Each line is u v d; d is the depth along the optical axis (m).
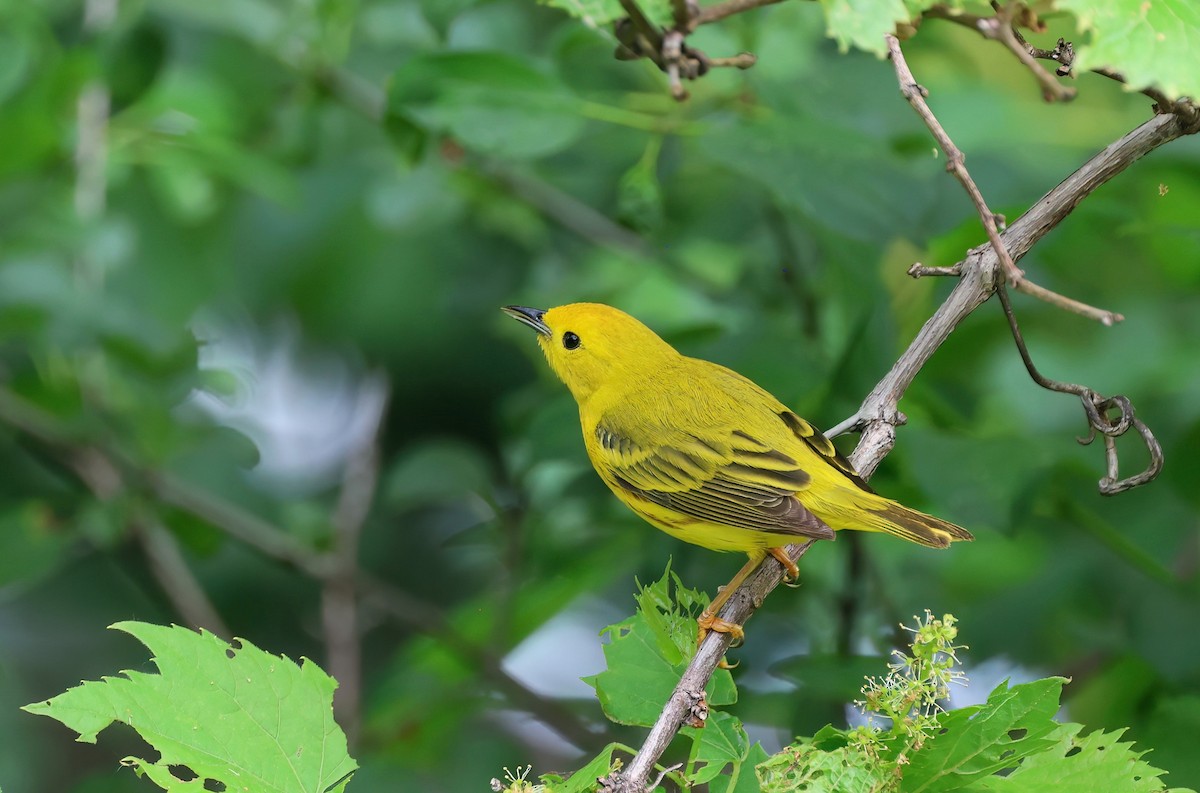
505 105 9.72
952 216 10.32
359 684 12.50
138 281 13.16
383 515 15.34
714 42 10.70
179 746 5.52
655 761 6.15
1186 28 5.32
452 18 9.87
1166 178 10.17
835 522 8.17
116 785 11.84
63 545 12.28
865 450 7.74
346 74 12.79
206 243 13.44
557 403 10.63
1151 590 9.50
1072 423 11.46
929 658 5.78
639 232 10.08
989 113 12.08
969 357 11.46
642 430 8.98
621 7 6.05
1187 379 11.27
